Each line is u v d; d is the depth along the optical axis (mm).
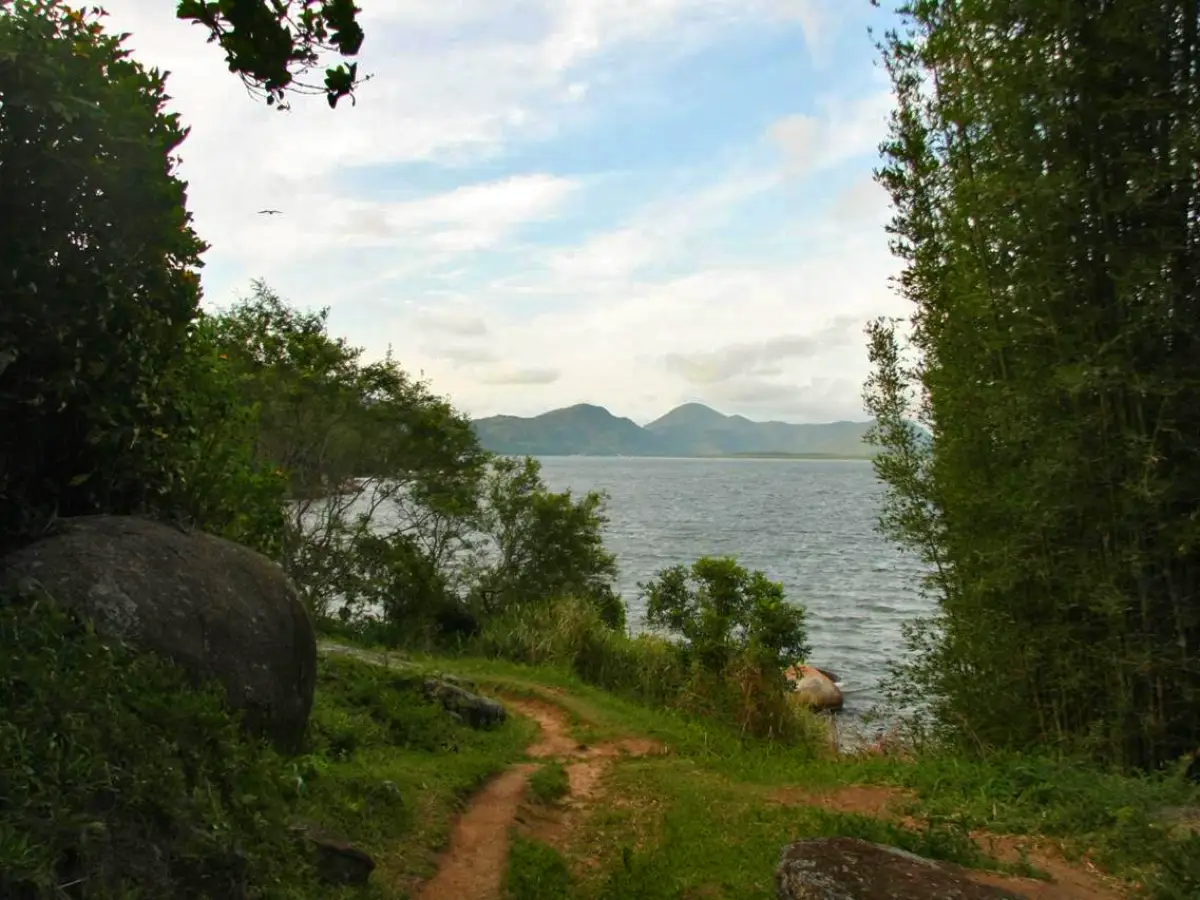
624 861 6145
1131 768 7309
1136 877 5211
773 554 46781
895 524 9594
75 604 4281
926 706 10070
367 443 17250
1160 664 7043
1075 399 7332
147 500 5828
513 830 6625
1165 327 6984
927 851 5543
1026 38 7531
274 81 3201
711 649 15008
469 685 11789
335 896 4391
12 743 2961
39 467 5023
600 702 13000
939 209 9352
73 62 4438
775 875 4973
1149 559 7113
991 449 8523
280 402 15547
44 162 4316
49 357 4566
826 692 18094
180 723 3900
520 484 21359
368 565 17641
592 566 21531
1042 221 7465
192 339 6199
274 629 5355
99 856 3004
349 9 3160
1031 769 7148
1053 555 7812
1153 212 7250
